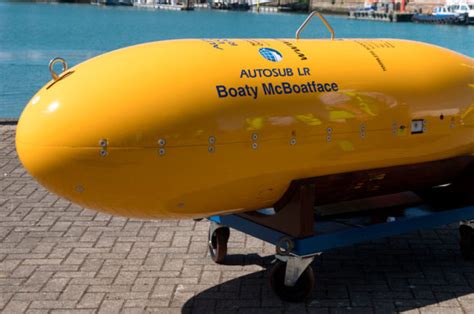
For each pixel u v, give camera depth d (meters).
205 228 6.05
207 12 100.00
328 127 4.30
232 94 3.99
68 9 96.12
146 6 110.38
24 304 4.57
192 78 3.93
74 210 6.58
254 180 4.18
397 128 4.63
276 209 4.55
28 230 6.03
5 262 5.29
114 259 5.34
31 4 111.56
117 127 3.77
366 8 86.81
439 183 5.29
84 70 3.97
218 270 5.10
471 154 5.29
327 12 97.69
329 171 4.47
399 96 4.62
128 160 3.81
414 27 66.44
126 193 3.92
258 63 4.17
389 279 4.91
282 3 101.62
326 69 4.39
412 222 4.86
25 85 22.17
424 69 4.84
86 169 3.81
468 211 5.12
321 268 5.11
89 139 3.76
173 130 3.84
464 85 5.04
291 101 4.16
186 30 57.72
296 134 4.19
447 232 5.91
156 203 4.02
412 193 5.61
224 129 3.95
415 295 4.64
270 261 5.26
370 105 4.48
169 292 4.73
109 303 4.57
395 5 83.62
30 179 7.69
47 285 4.86
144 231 5.98
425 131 4.79
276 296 4.63
